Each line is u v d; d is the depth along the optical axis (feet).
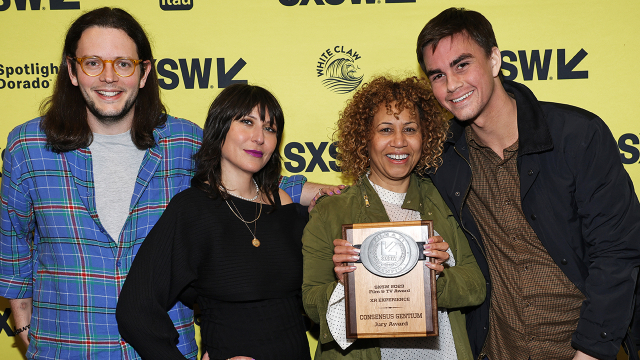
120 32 5.29
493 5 7.74
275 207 5.74
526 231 5.61
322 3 7.83
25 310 5.95
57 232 5.24
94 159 5.47
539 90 7.79
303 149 7.98
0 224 5.58
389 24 7.81
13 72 7.78
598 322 4.92
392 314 4.95
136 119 5.57
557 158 5.32
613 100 7.71
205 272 5.20
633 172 7.72
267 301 5.26
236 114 5.38
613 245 5.04
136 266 5.07
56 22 7.74
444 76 5.45
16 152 5.32
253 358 4.97
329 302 5.07
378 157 5.52
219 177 5.56
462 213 5.92
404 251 4.93
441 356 5.42
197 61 7.86
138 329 4.85
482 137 5.69
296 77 7.89
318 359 5.70
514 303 5.77
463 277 5.41
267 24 7.85
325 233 5.53
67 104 5.29
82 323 5.24
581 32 7.69
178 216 5.23
